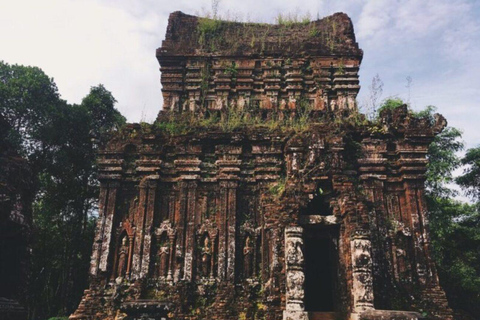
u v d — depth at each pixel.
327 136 14.40
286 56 19.47
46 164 22.22
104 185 15.35
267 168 15.34
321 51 19.38
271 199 13.42
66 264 22.12
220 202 14.98
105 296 13.93
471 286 17.34
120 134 16.14
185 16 20.61
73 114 22.73
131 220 15.02
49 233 22.39
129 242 14.66
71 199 23.17
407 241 14.31
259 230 14.64
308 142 13.73
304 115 17.64
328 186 13.27
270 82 18.98
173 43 19.70
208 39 19.98
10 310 9.02
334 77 18.98
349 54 19.28
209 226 14.78
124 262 14.37
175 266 14.28
